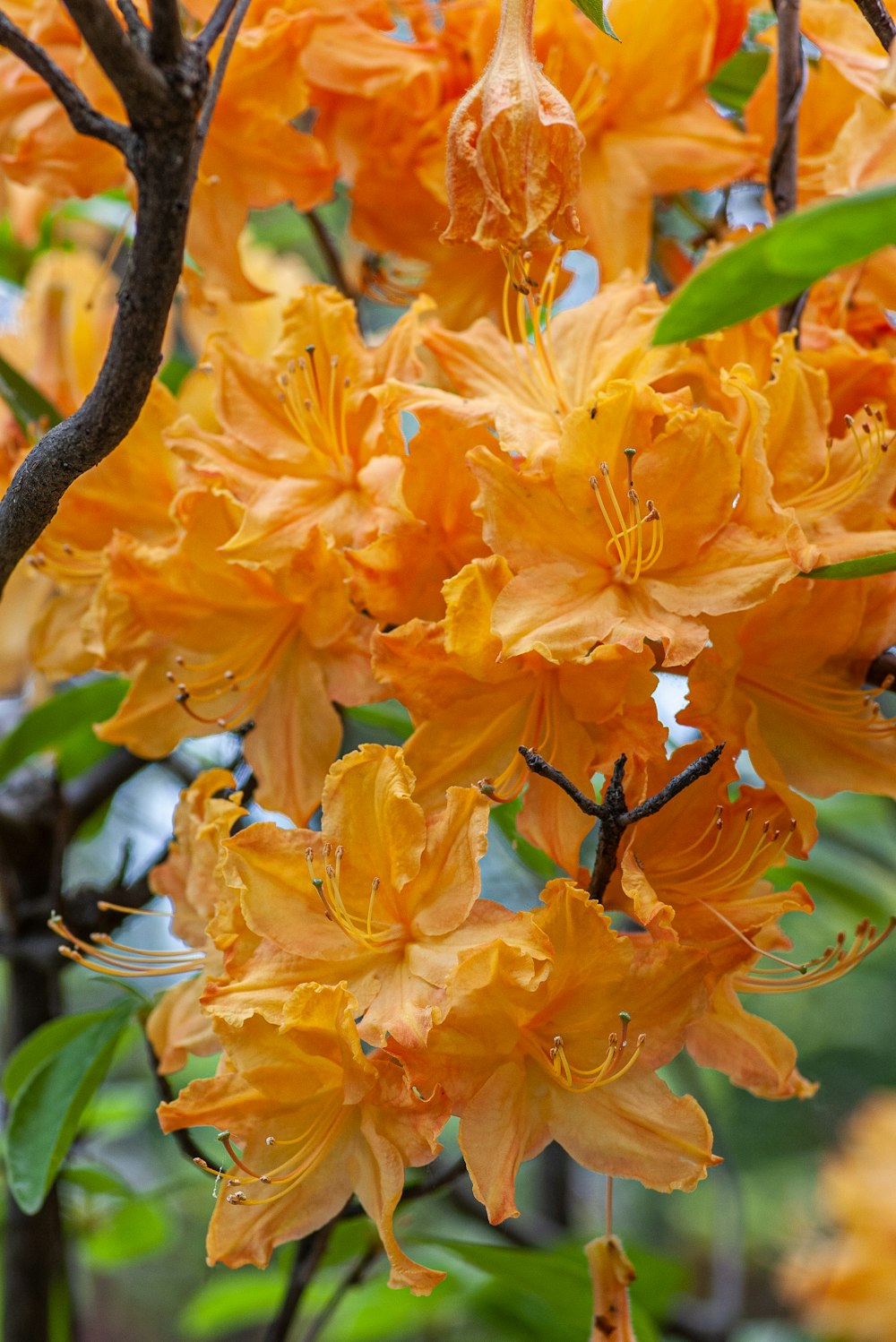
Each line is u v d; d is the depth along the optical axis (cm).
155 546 71
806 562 64
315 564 69
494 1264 80
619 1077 64
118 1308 188
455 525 67
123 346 61
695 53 75
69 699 81
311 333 70
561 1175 101
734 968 66
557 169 64
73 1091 74
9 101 76
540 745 66
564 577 65
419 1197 74
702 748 66
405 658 66
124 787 103
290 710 70
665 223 83
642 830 65
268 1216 65
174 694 71
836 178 71
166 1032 70
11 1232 82
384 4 75
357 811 65
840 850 106
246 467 70
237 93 74
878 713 68
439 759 66
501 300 77
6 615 85
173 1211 140
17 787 84
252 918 65
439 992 63
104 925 81
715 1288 111
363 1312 91
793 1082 69
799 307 70
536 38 74
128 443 73
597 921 63
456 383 69
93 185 77
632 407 65
